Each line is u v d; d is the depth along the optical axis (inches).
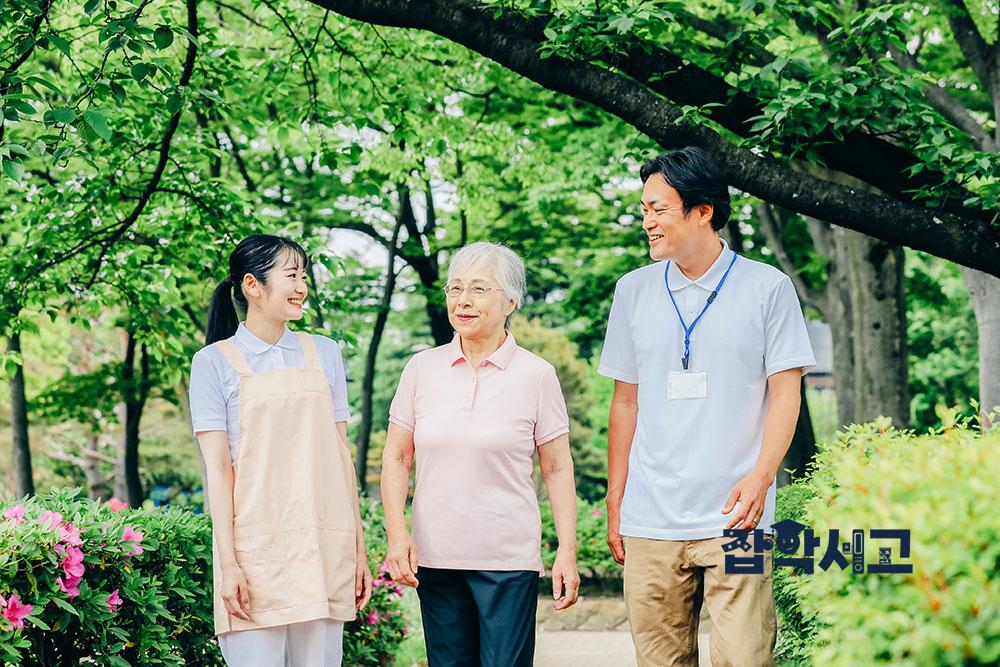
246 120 316.5
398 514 150.3
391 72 335.0
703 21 266.7
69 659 168.1
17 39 212.7
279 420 143.0
